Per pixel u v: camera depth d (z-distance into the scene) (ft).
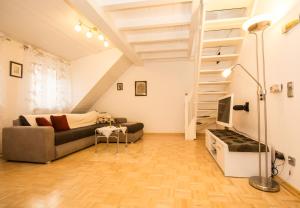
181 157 10.52
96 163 9.51
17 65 12.05
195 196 5.92
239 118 11.53
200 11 10.13
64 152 10.62
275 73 7.23
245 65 10.50
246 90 10.37
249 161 7.38
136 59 17.30
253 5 9.03
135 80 19.70
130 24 11.37
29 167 8.95
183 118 18.94
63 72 16.12
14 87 11.91
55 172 8.22
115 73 18.51
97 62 16.56
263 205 5.34
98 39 13.94
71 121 14.42
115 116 19.99
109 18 10.28
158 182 7.06
